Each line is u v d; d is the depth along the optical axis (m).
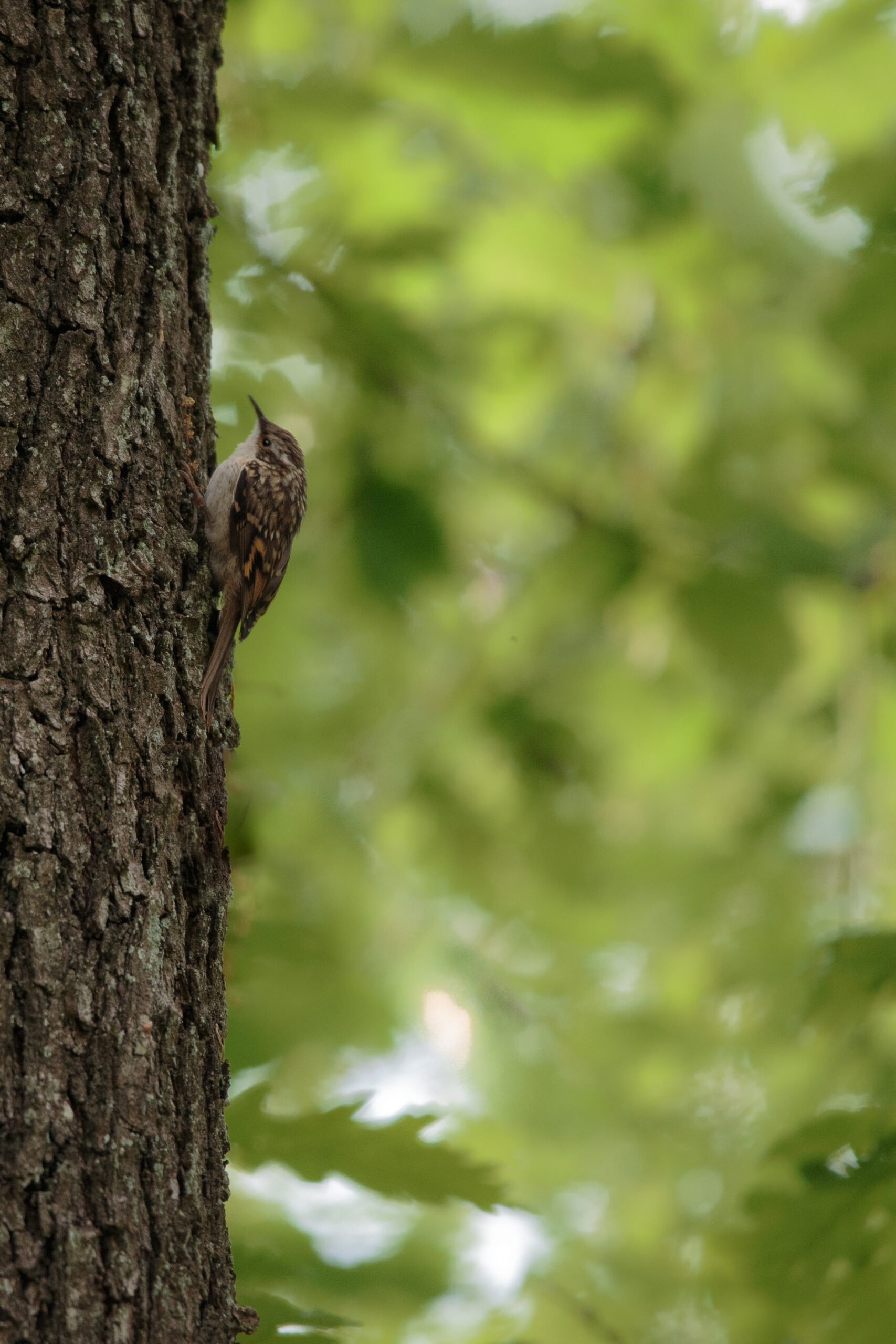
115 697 3.62
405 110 7.86
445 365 8.66
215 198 7.90
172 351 4.28
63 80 4.20
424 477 8.72
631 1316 9.13
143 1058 3.25
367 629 9.53
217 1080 3.58
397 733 11.09
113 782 3.51
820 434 9.80
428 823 11.09
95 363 3.96
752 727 10.60
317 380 8.95
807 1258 5.50
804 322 9.34
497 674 10.89
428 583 8.65
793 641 8.77
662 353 10.10
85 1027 3.18
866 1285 5.41
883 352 8.97
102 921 3.33
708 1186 11.16
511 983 11.05
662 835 11.97
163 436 4.12
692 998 11.71
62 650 3.57
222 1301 3.26
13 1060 3.06
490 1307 8.37
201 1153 3.38
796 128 9.05
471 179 8.86
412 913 8.55
